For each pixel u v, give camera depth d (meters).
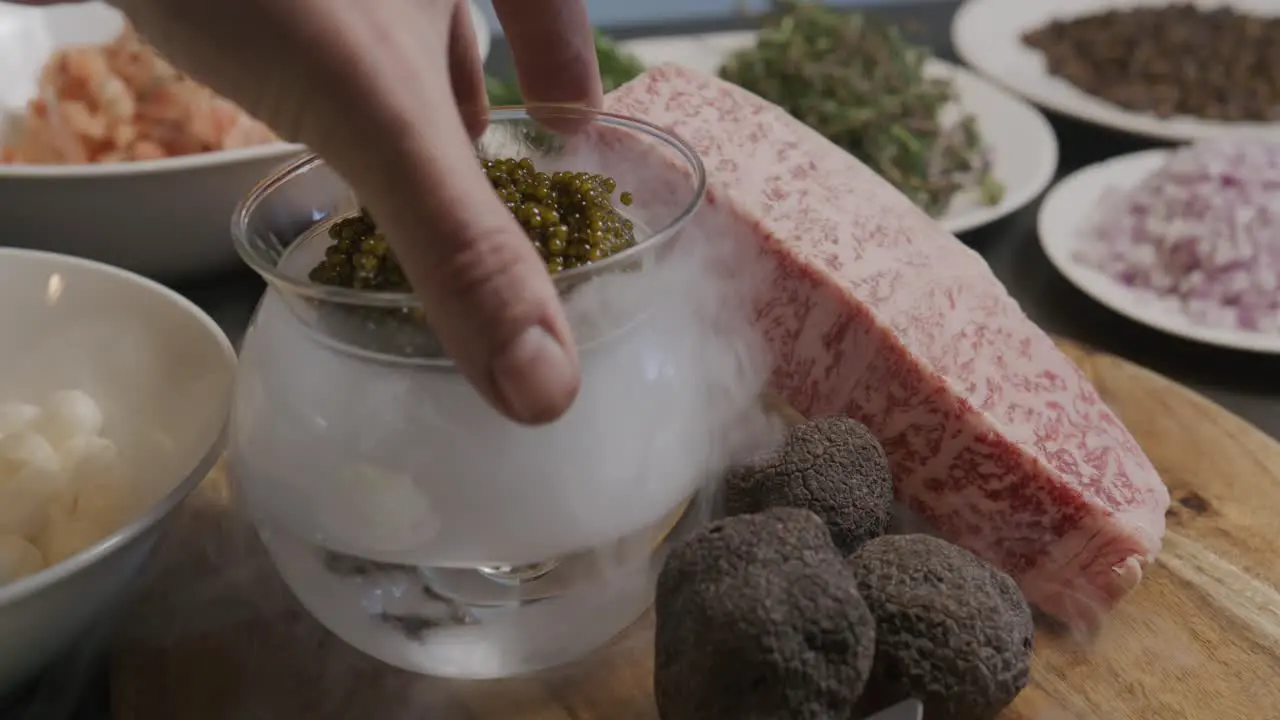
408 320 0.34
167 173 0.58
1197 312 0.65
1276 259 0.67
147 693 0.41
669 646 0.36
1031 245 0.77
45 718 0.42
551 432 0.35
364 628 0.39
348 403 0.36
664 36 1.05
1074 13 1.06
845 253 0.48
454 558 0.36
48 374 0.48
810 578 0.35
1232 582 0.45
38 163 0.66
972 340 0.48
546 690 0.41
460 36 0.41
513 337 0.29
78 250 0.62
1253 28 0.98
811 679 0.35
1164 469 0.50
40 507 0.42
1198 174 0.72
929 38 1.10
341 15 0.29
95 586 0.39
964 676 0.37
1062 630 0.44
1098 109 0.89
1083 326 0.68
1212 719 0.40
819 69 0.86
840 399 0.48
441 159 0.29
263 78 0.29
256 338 0.39
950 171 0.82
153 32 0.30
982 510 0.46
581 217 0.36
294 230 0.39
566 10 0.43
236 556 0.45
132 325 0.48
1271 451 0.51
